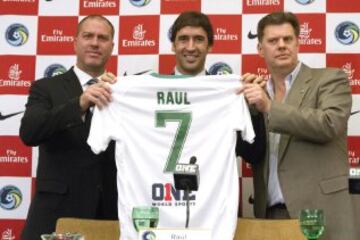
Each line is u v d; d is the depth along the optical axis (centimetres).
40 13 326
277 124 233
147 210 192
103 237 227
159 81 237
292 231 220
